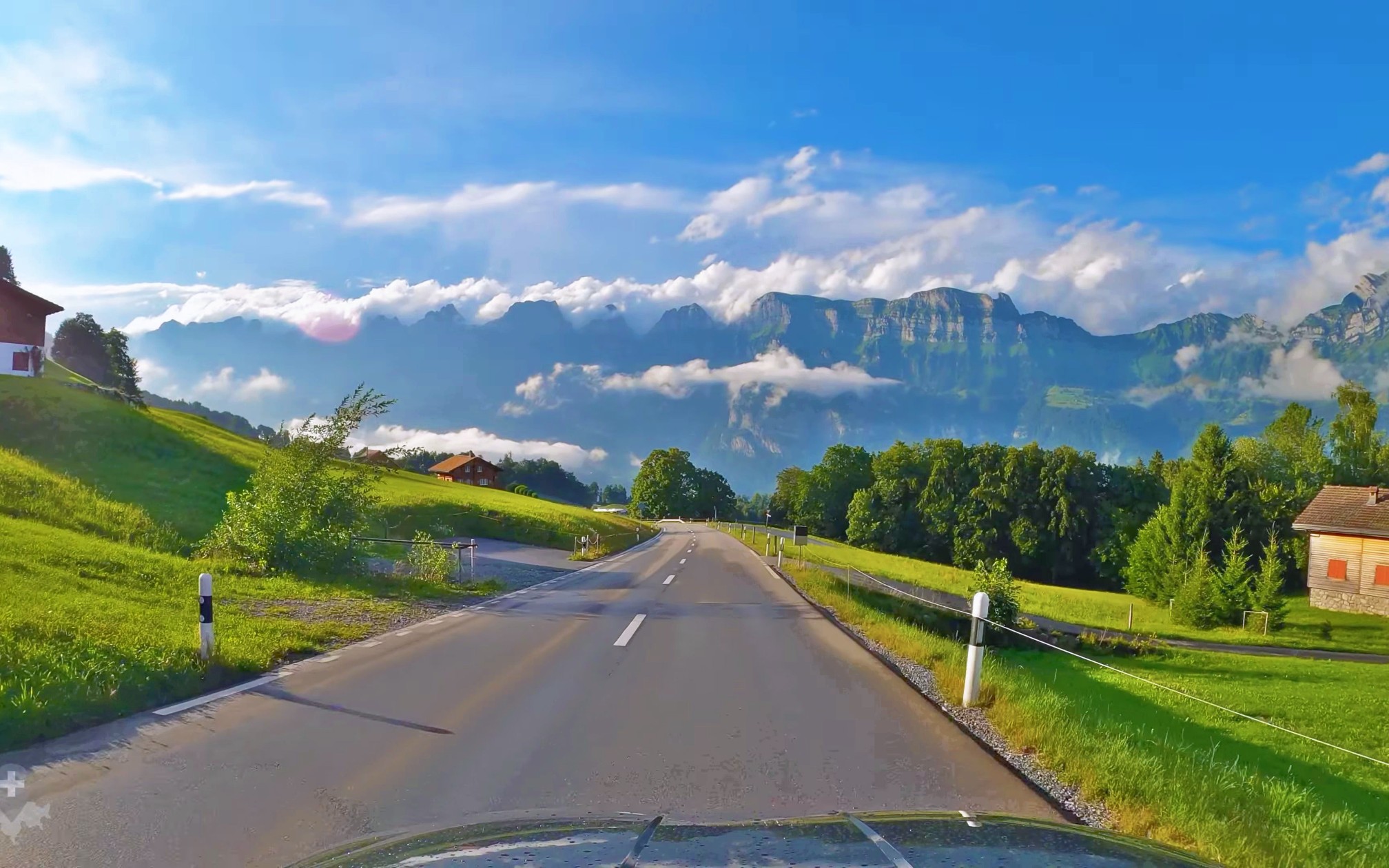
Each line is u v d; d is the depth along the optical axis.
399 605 15.96
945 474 89.06
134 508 24.22
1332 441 71.62
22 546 14.66
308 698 8.06
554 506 81.31
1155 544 53.78
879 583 25.61
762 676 9.64
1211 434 56.03
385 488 52.84
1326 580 47.12
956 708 8.25
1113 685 16.61
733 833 2.38
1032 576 82.88
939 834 2.36
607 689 8.71
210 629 9.23
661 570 30.20
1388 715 15.12
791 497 147.62
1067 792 5.59
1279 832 5.04
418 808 4.98
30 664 7.87
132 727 6.90
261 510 19.02
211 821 4.72
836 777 5.76
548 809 4.98
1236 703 15.68
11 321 52.84
